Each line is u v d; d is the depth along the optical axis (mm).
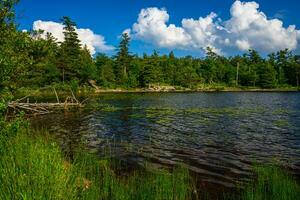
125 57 116438
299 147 19422
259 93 94938
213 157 16781
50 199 6277
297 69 129000
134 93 89625
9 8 12531
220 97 72625
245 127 27172
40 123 28453
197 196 10930
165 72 125500
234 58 153500
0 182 6672
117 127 26938
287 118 33375
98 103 51000
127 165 14727
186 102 56000
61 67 79500
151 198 8953
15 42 13234
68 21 84188
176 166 14922
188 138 22172
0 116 10781
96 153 16984
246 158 16625
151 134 23734
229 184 12391
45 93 66875
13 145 9211
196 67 140250
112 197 8867
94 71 98875
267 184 11273
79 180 9086
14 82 13836
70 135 22844
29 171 6965
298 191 9820
